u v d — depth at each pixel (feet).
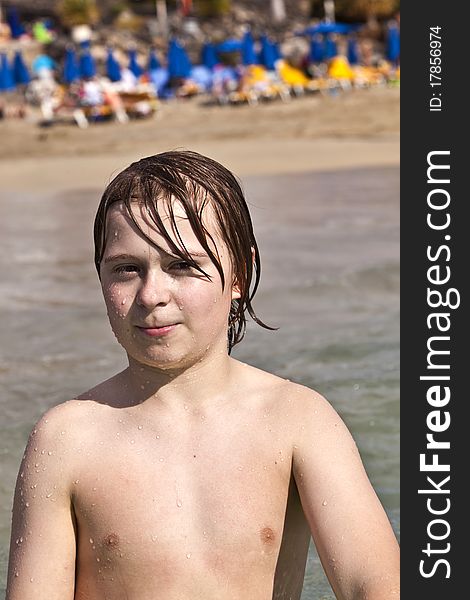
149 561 6.54
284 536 6.86
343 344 19.33
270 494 6.75
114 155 67.56
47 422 6.91
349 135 71.00
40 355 19.36
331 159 59.06
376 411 15.57
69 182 54.49
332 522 6.68
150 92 90.48
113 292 6.72
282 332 20.31
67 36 141.08
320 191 45.62
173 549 6.55
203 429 6.82
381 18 142.92
